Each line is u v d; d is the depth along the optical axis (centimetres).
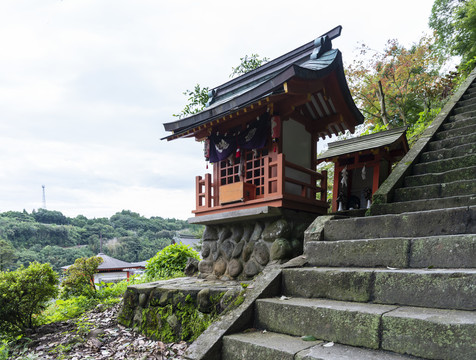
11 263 3372
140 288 493
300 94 439
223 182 559
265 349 227
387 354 200
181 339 403
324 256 332
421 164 473
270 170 480
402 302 238
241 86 633
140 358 349
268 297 309
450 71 1207
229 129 538
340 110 534
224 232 537
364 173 691
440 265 259
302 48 547
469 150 456
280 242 447
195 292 418
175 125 555
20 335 509
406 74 1323
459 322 180
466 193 375
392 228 326
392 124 1387
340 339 227
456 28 1316
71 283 802
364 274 262
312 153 568
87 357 367
